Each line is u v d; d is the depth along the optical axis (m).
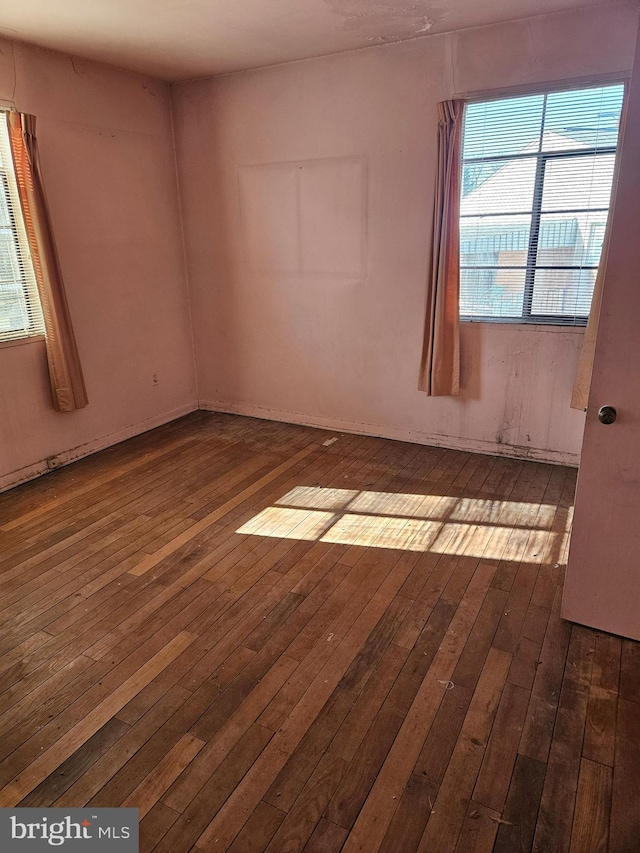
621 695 1.93
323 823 1.54
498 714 1.86
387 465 3.85
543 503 3.28
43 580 2.62
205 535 2.99
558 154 3.29
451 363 3.85
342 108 3.80
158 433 4.57
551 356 3.62
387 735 1.80
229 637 2.24
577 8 3.01
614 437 1.96
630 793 1.60
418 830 1.51
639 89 1.68
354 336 4.25
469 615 2.34
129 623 2.33
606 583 2.14
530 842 1.48
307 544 2.88
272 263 4.41
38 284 3.52
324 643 2.20
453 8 2.98
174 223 4.63
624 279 1.82
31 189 3.36
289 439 4.38
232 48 3.55
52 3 2.78
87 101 3.77
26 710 1.92
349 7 2.93
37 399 3.71
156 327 4.59
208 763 1.71
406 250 3.87
